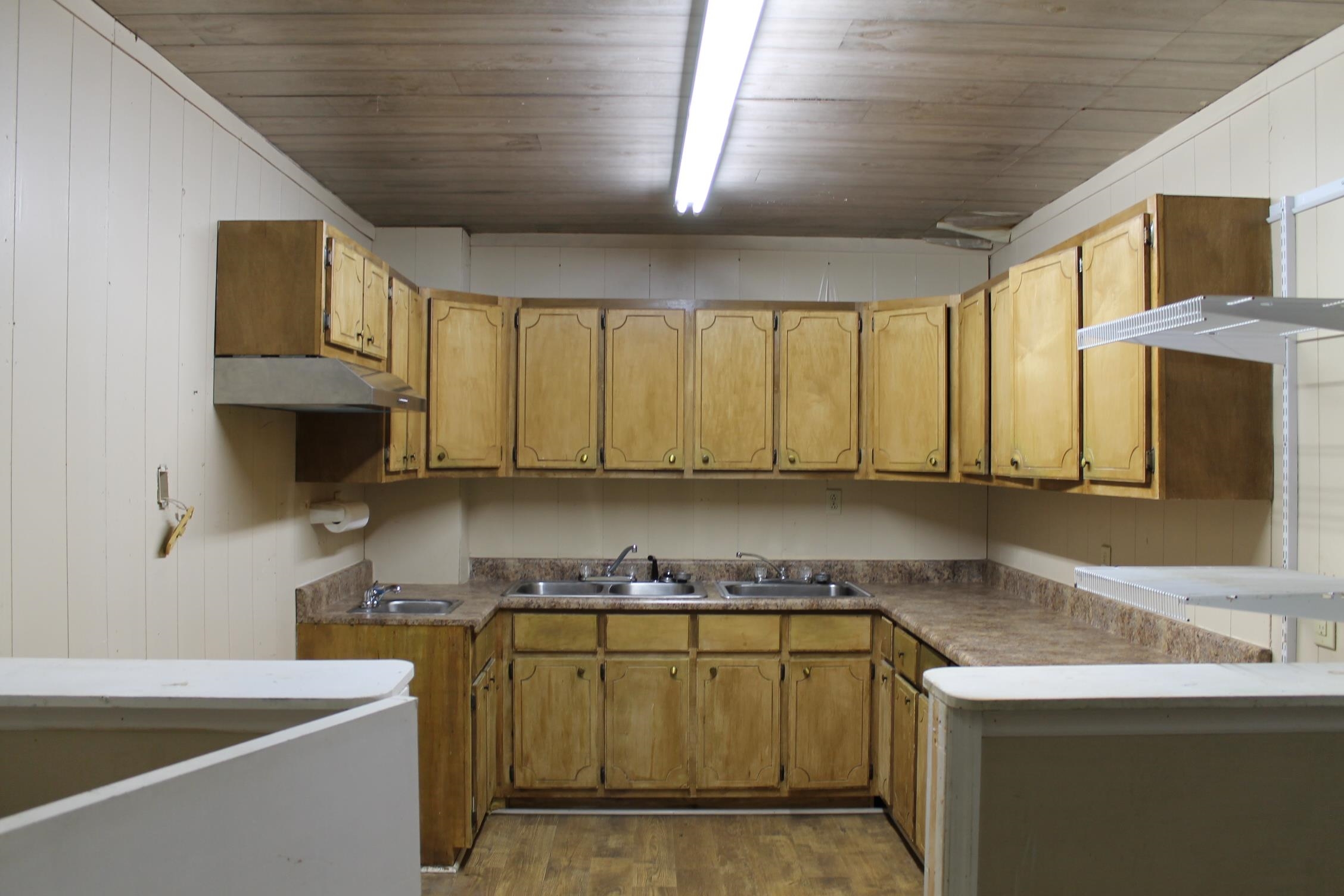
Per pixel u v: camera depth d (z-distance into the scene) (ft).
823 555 11.32
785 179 8.89
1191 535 6.92
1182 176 7.23
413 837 2.95
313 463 8.37
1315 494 5.57
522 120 7.33
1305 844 3.49
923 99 6.82
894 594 10.17
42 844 1.89
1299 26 5.57
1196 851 3.46
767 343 10.25
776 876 7.97
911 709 8.38
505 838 8.83
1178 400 5.92
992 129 7.45
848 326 10.27
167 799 2.16
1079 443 6.85
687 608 9.50
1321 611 4.28
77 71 5.15
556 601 9.46
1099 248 6.56
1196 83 6.46
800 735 9.55
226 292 6.79
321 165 8.48
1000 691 3.41
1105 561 8.23
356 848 2.72
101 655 5.37
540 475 10.21
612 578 10.91
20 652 4.69
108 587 5.45
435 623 8.34
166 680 3.46
